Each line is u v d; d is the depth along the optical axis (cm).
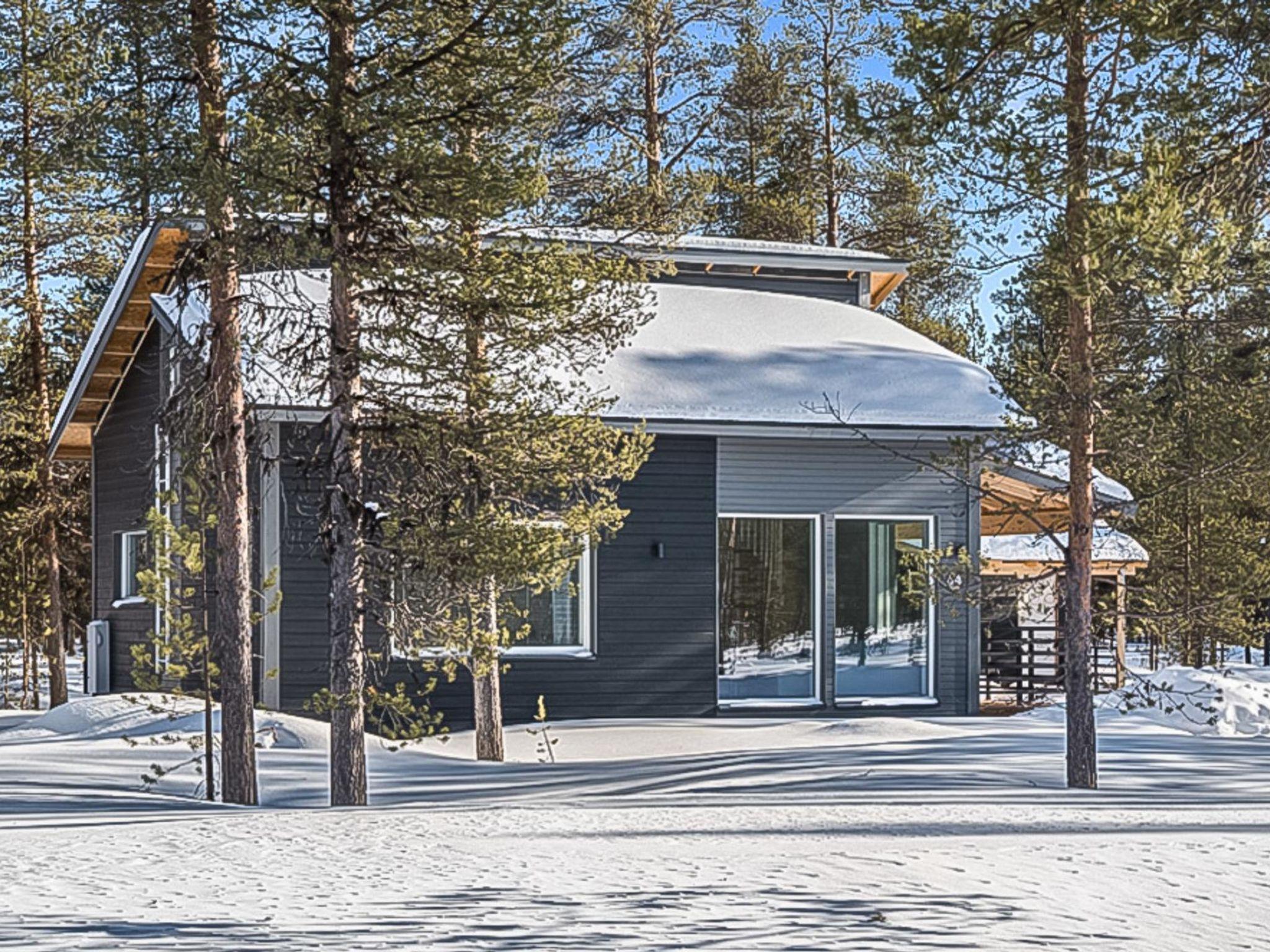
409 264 1354
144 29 1298
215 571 1806
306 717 1942
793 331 2514
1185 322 1588
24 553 3142
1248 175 1080
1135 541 2966
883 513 2227
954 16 1123
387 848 866
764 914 630
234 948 533
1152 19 1002
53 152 1341
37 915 610
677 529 2142
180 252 1347
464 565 1362
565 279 1455
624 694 2117
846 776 1506
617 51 3269
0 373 2998
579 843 897
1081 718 1497
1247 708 2273
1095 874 775
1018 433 1565
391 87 1312
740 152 4216
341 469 1346
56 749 1767
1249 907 699
